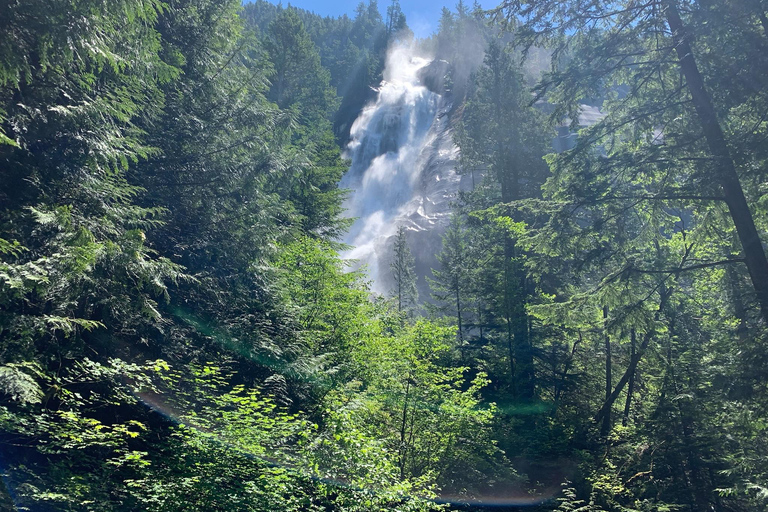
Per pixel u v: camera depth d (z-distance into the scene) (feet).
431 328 46.29
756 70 36.60
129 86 31.35
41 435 24.38
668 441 51.78
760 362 34.68
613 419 73.15
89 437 22.15
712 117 39.09
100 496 22.61
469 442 46.32
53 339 24.34
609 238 47.91
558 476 56.39
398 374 44.93
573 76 43.60
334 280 50.67
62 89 26.35
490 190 97.19
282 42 140.87
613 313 46.62
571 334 73.36
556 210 44.78
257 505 23.29
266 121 50.16
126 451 23.82
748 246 38.06
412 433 44.39
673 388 54.54
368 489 26.05
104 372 24.71
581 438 62.49
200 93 45.52
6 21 20.22
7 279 19.79
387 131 278.26
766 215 42.11
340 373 44.01
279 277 44.57
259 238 41.22
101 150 26.32
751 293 37.99
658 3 41.37
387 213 229.86
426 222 195.72
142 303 27.63
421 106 291.79
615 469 56.18
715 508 48.03
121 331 30.12
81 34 21.91
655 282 54.54
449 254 110.11
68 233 23.16
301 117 128.16
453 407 44.34
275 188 51.16
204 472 24.30
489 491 50.29
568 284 77.51
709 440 47.60
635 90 44.50
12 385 19.02
